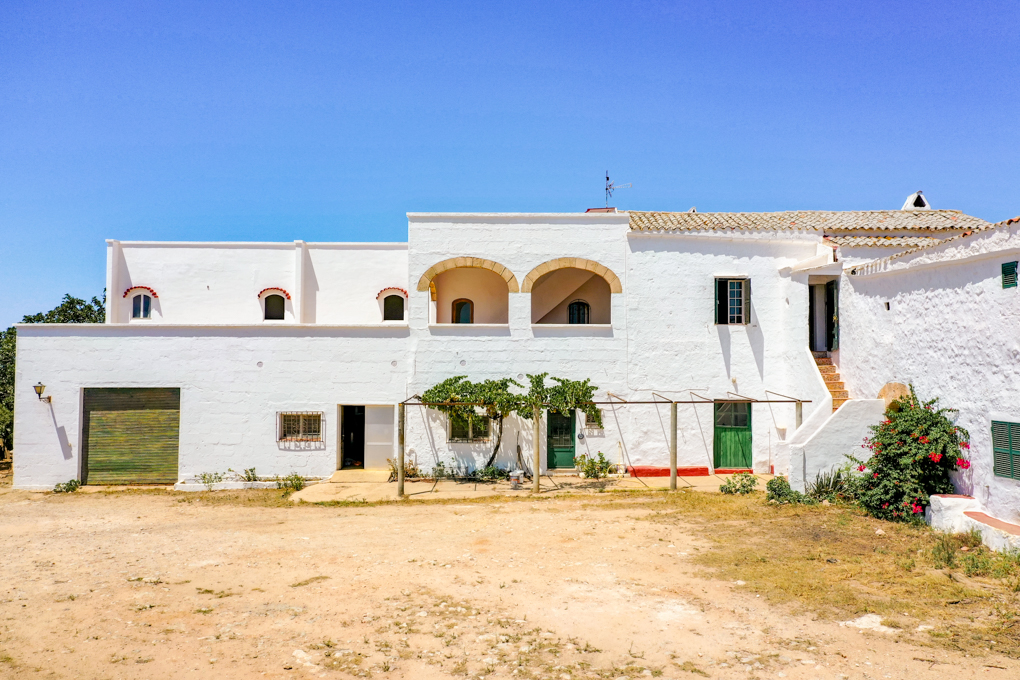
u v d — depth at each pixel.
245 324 18.08
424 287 18.33
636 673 6.63
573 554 10.79
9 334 26.31
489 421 18.27
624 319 18.17
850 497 13.83
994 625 7.65
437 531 12.56
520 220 18.45
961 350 11.93
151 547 11.63
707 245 18.19
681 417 17.97
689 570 9.80
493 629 7.73
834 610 8.18
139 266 21.02
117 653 7.12
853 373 15.93
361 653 7.10
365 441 18.70
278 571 10.01
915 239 17.50
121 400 18.02
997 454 10.94
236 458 18.00
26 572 10.12
